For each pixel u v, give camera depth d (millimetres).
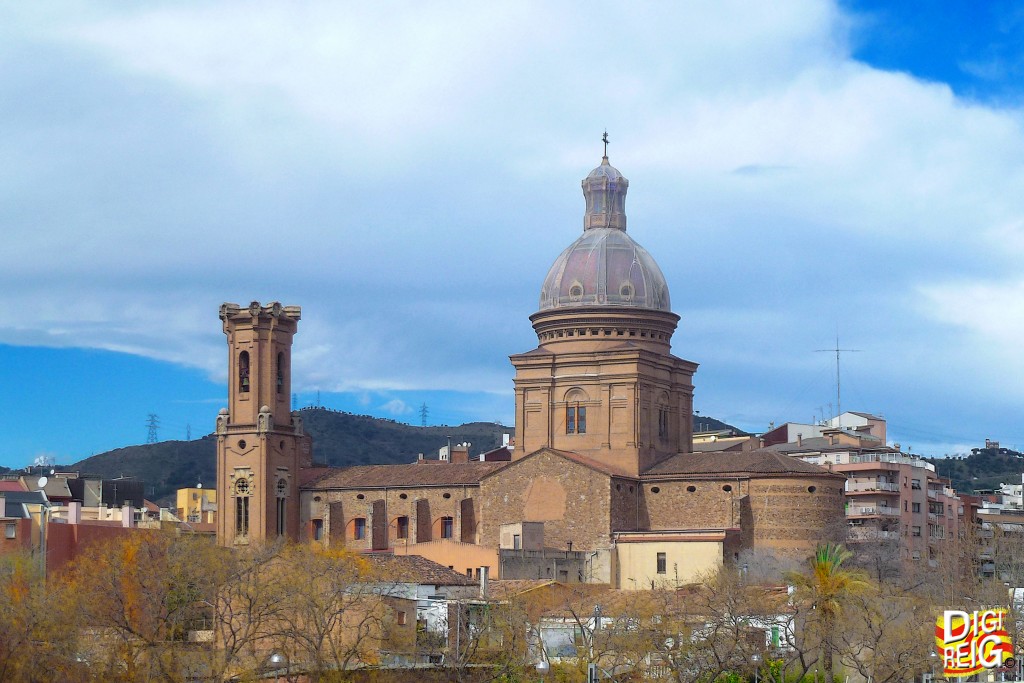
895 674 139875
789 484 193875
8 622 141375
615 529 196375
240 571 154125
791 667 150000
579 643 152875
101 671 143500
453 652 146000
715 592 150625
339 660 141125
